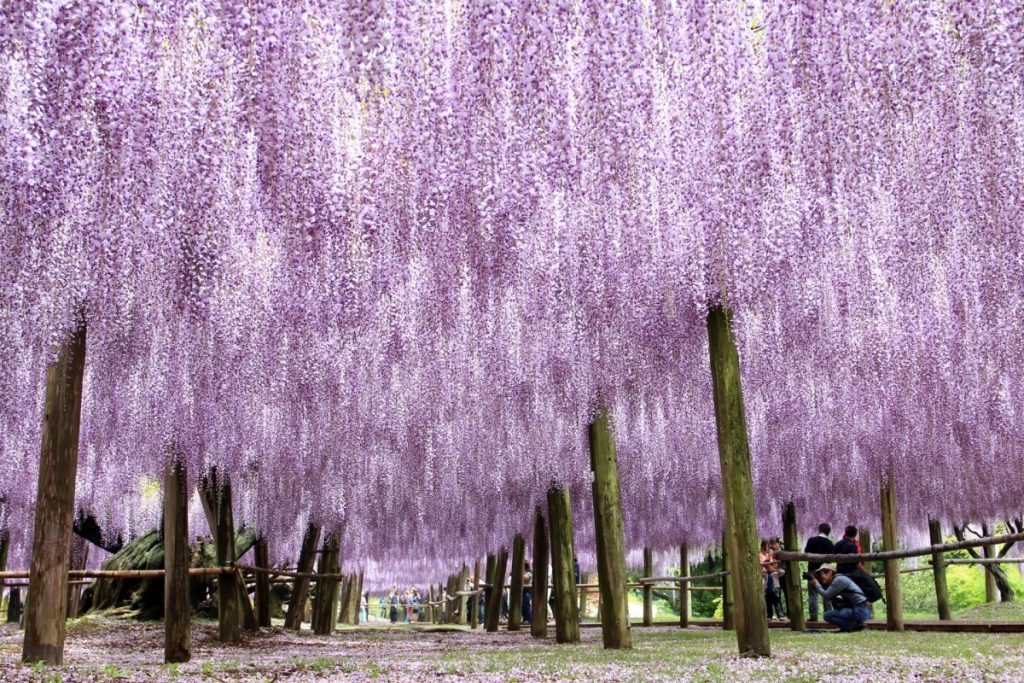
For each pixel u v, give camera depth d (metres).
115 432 8.37
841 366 8.70
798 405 9.84
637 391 8.16
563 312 7.34
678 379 7.98
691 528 14.23
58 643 5.21
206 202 5.26
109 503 12.86
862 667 4.74
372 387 9.16
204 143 4.88
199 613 12.98
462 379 8.45
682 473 11.20
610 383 7.39
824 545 10.94
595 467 7.50
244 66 4.34
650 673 4.61
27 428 8.84
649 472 11.00
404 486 10.88
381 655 7.04
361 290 6.10
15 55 3.82
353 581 21.12
